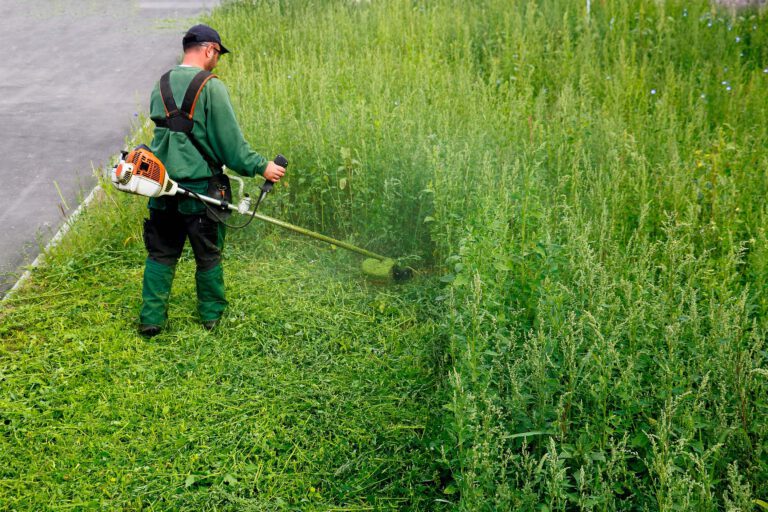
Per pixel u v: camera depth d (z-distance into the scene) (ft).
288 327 16.55
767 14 34.45
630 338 12.09
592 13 35.53
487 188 16.80
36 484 12.05
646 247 14.52
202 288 16.28
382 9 38.58
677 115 25.67
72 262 18.94
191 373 14.94
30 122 29.32
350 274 18.90
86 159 25.91
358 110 22.74
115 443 13.07
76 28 44.68
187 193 15.17
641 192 18.24
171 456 12.76
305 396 14.42
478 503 10.14
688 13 34.27
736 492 9.21
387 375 15.07
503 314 13.24
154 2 51.75
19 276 18.70
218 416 13.79
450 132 21.45
